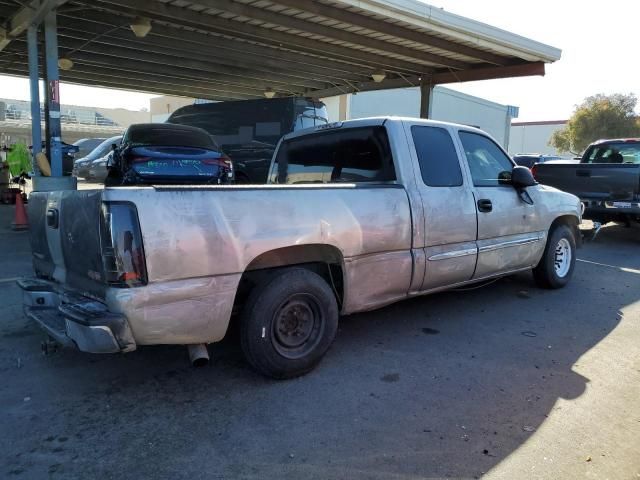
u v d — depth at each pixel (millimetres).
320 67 16219
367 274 4215
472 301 5977
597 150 11648
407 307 5703
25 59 15680
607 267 8086
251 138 13562
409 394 3648
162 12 10594
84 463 2809
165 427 3186
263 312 3641
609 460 2885
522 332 4953
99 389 3678
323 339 3959
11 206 13891
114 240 3012
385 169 4660
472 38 11812
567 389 3748
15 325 4875
